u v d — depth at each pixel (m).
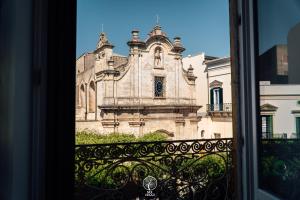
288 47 1.59
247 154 1.97
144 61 25.06
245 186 1.97
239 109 2.06
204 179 4.62
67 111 1.72
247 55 1.99
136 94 24.30
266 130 1.79
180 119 25.48
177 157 4.33
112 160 3.95
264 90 1.82
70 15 1.77
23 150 1.63
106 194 4.04
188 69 26.77
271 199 1.69
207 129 25.97
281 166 1.65
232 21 2.15
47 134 1.68
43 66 1.72
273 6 1.72
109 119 23.16
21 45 1.65
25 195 1.62
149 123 24.34
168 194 4.39
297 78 1.51
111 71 23.45
